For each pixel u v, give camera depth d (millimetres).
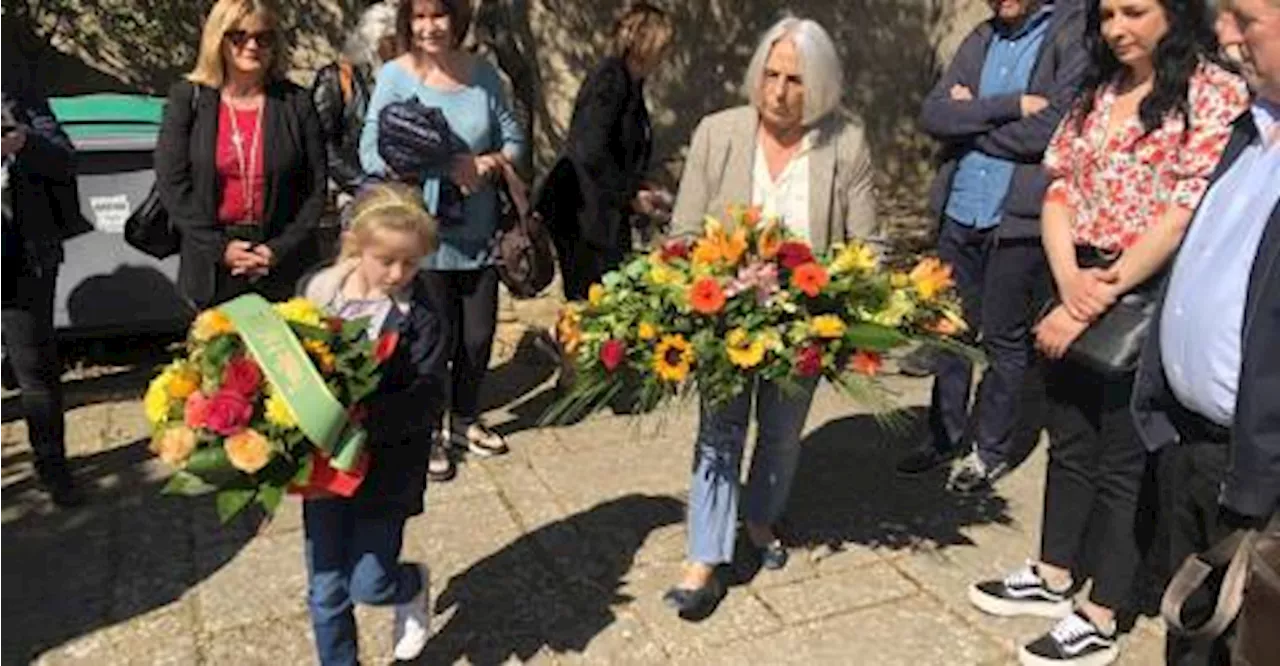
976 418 4449
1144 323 2777
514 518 3824
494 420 4668
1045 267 3736
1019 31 3719
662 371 2783
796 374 2840
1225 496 2141
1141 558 2955
